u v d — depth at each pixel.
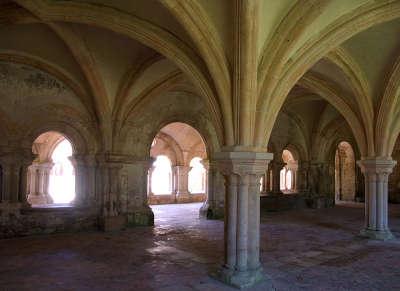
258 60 6.84
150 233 11.43
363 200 23.19
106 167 11.90
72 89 11.70
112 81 11.55
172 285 6.46
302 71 7.60
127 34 8.23
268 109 7.00
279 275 7.13
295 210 18.69
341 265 7.93
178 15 6.55
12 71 10.73
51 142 18.34
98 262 7.94
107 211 11.92
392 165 11.02
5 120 10.62
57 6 7.79
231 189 6.74
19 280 6.70
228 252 6.73
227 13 6.51
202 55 6.79
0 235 10.38
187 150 21.97
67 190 20.50
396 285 6.62
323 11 6.83
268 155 6.76
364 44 9.71
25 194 11.07
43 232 11.07
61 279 6.78
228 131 6.76
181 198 21.58
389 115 10.62
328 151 20.55
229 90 6.75
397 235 11.74
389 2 7.66
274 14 6.78
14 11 8.34
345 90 11.46
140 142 13.05
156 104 13.46
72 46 10.05
